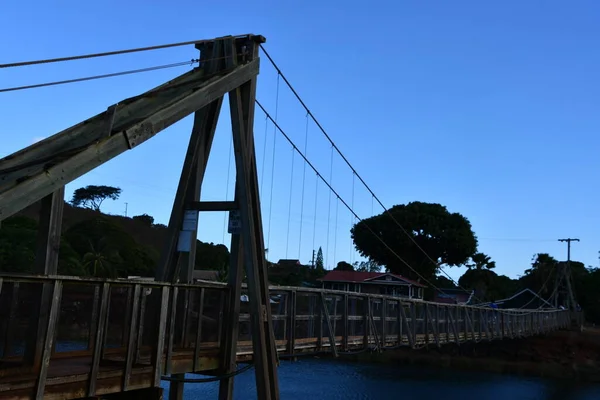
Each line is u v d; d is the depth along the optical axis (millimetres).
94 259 47375
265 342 10188
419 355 45812
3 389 5727
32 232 39656
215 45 10508
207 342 9992
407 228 63688
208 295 10500
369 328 17719
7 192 6043
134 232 84312
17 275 5797
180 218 10297
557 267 71312
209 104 10453
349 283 55906
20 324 7098
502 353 48094
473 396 34188
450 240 63281
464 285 78875
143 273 53219
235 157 10203
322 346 14570
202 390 29500
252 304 9953
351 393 32719
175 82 9828
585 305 78188
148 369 7746
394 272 65625
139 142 7797
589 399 35281
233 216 10266
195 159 10383
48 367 6656
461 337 28219
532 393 36281
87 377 6703
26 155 7570
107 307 7586
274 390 10227
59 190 7086
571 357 47094
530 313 44094
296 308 14117
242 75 10258
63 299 8055
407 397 32625
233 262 10188
